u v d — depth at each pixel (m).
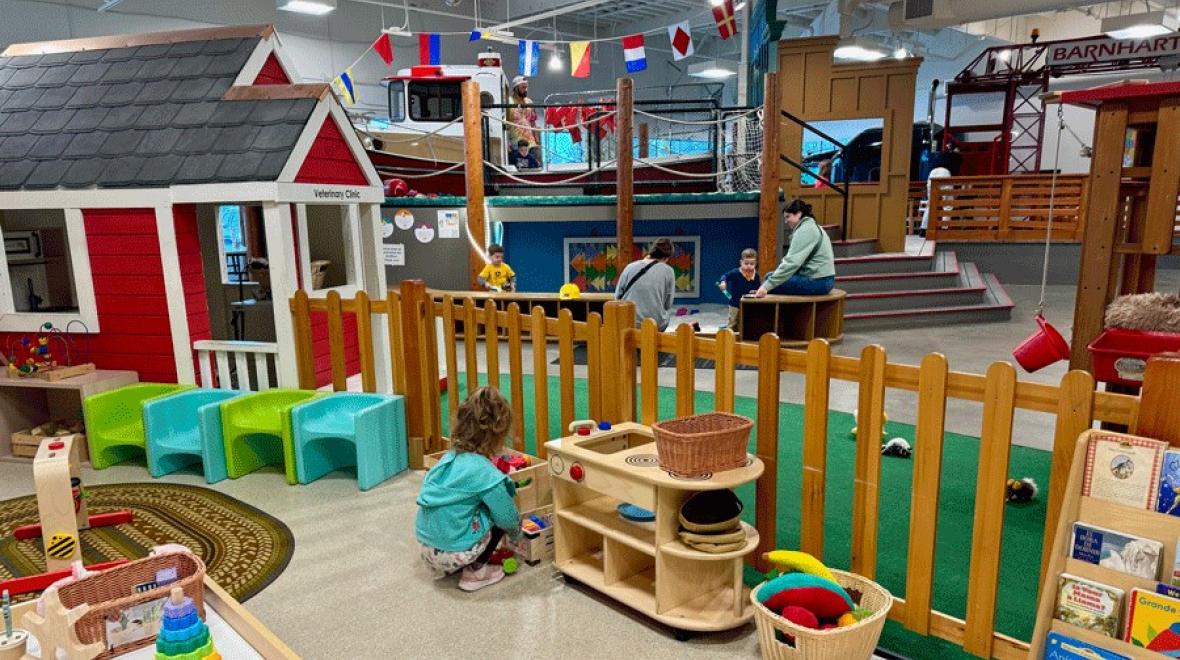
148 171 4.82
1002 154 15.17
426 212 10.10
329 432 4.33
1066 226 12.31
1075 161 16.31
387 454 4.51
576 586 3.21
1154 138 3.60
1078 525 2.08
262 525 3.86
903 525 3.67
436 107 10.92
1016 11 12.12
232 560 3.46
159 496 4.29
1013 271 12.73
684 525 2.74
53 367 4.86
